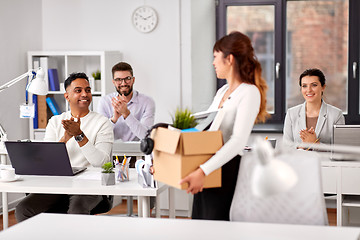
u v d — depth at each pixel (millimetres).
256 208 2525
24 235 2199
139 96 5176
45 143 3516
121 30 6223
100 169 3805
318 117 4367
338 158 3938
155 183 3207
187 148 2445
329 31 6293
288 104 6422
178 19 5992
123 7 6199
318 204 2426
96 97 5930
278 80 6375
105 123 3953
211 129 2600
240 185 2568
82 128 3930
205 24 6262
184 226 2273
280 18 6309
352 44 6156
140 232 2199
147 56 6141
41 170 3584
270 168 1610
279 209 2492
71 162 3887
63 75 6441
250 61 2680
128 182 3412
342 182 3895
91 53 5980
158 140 2605
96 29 6301
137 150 4770
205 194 2715
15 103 5871
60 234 2203
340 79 6301
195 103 6113
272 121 6418
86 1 6309
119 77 4973
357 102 6184
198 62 6156
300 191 2463
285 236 2111
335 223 5203
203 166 2473
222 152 2506
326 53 6312
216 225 2279
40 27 6367
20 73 5953
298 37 6367
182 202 5250
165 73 6086
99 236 2162
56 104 6211
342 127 3918
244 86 2645
